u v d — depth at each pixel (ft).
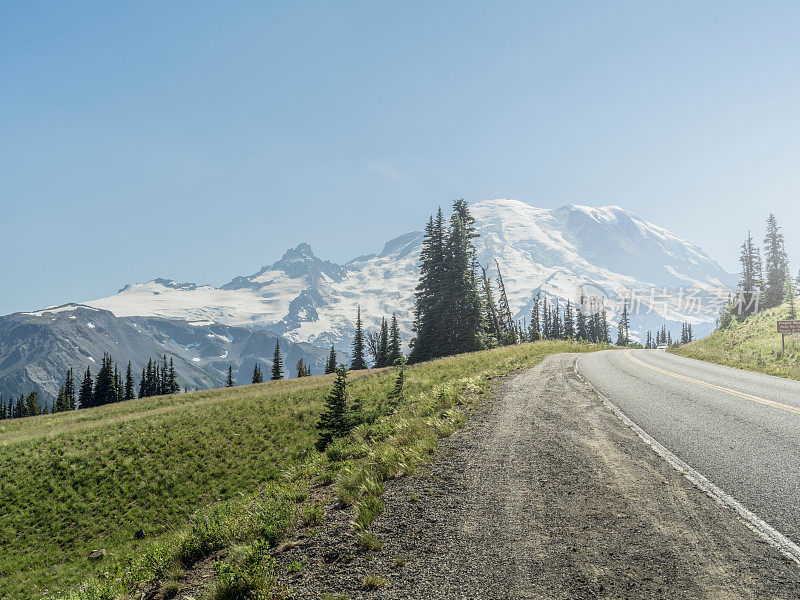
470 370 81.41
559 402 39.75
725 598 10.90
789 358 73.15
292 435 87.81
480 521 16.87
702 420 30.19
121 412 138.62
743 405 34.63
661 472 20.24
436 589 12.76
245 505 27.32
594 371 64.39
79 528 66.08
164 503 70.54
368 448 35.58
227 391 163.02
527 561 13.66
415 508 18.93
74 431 99.55
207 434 91.40
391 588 13.12
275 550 17.84
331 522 19.66
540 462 22.98
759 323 129.80
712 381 50.34
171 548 22.30
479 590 12.46
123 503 71.05
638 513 16.15
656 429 28.37
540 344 146.51
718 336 136.15
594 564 13.09
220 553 20.49
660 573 12.28
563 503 17.63
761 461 20.72
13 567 57.36
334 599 12.92
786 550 12.80
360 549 16.02
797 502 15.99
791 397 37.35
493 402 41.86
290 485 32.89
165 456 83.46
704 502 16.61
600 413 34.30
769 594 10.85
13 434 110.01
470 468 23.27
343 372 60.23
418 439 30.30
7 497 72.90
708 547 13.41
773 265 235.61
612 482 19.40
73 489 75.05
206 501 70.13
